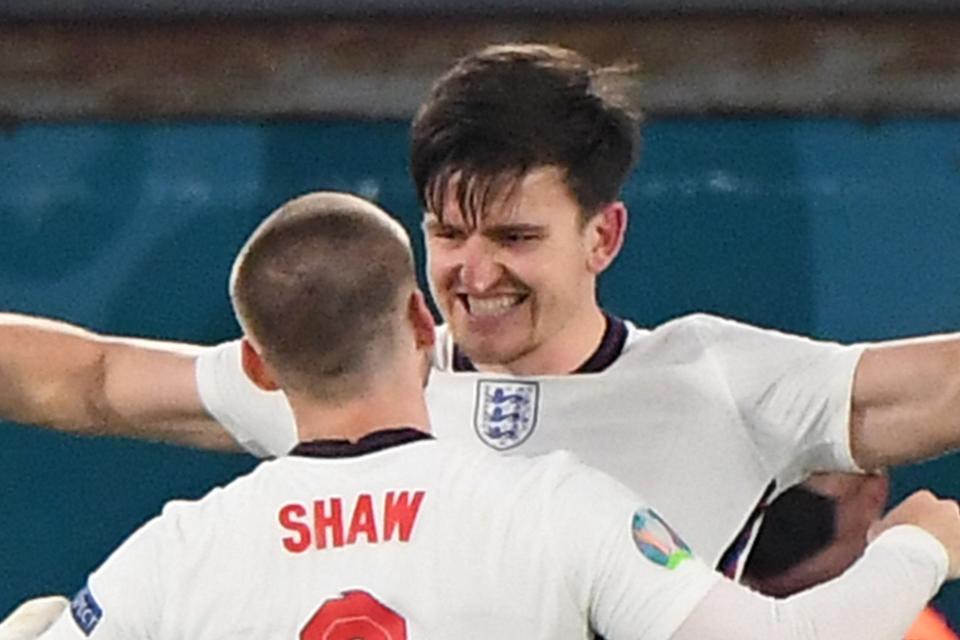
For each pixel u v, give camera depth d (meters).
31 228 12.14
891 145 12.00
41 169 12.23
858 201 11.92
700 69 12.16
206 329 12.08
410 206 12.19
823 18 12.20
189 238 12.15
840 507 8.09
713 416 6.61
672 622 5.11
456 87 6.26
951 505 5.85
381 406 5.52
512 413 6.66
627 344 6.77
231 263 12.13
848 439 6.58
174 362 7.43
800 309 11.80
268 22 12.42
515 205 6.16
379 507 5.32
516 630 5.16
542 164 6.15
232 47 12.41
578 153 6.21
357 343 5.43
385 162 12.27
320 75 12.35
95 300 12.06
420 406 5.61
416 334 5.61
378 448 5.45
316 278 5.41
